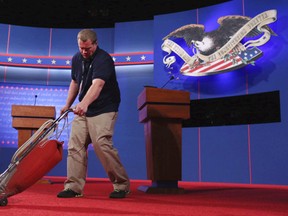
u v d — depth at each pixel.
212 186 5.15
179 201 2.66
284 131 6.00
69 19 9.06
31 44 8.16
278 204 2.59
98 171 7.52
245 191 4.07
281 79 6.13
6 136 7.70
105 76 2.63
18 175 2.10
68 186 2.78
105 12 8.59
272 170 6.01
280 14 6.28
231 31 6.61
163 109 3.47
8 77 8.03
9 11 8.78
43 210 1.92
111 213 1.86
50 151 2.14
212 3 8.28
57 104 7.93
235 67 6.46
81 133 2.80
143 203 2.43
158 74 7.27
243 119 6.41
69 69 8.10
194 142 6.79
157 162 3.50
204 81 6.87
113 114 2.78
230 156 6.43
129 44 7.94
